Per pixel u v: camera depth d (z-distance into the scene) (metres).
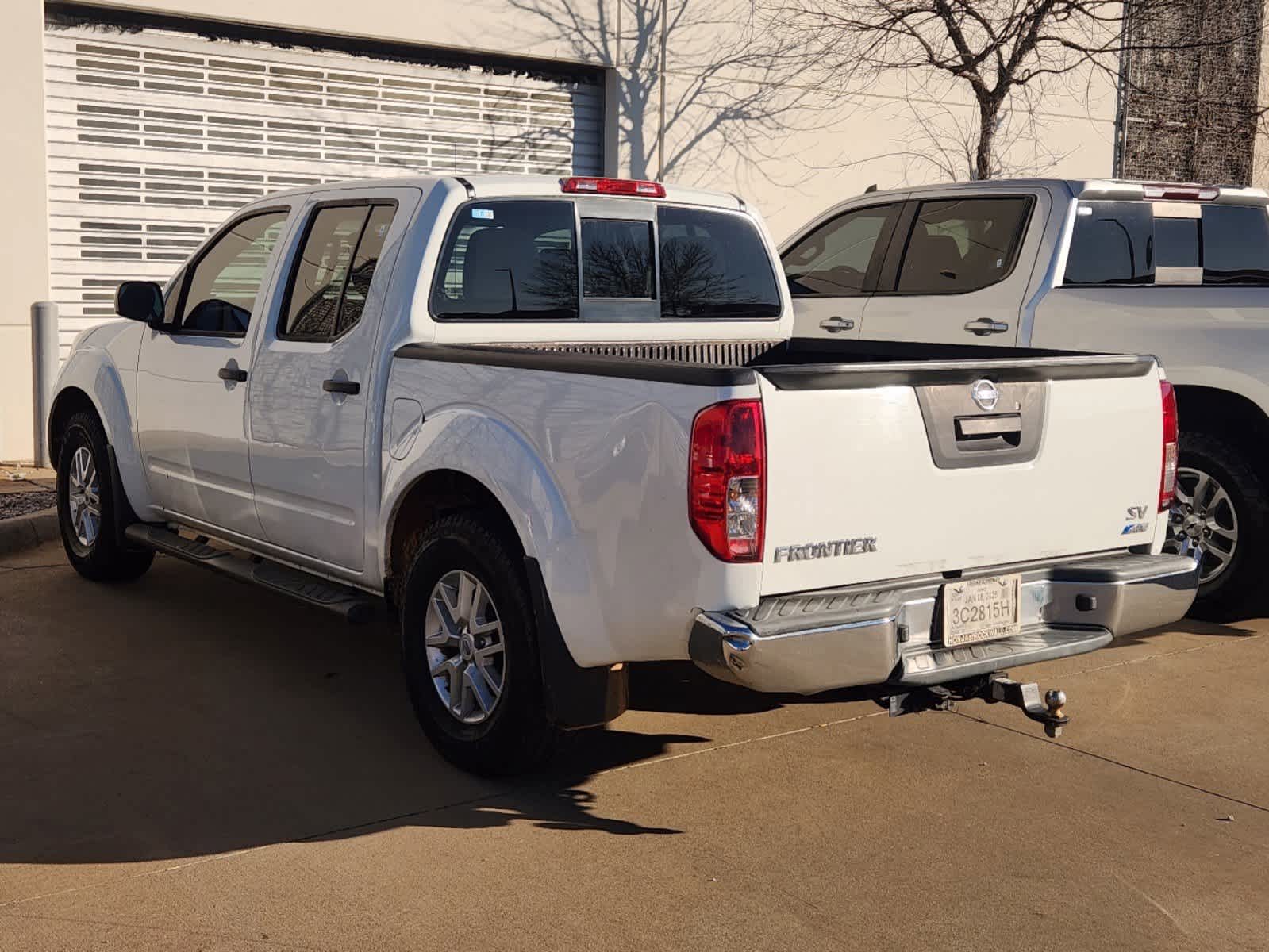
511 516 4.20
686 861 3.86
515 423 4.27
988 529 4.17
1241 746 4.93
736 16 12.99
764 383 3.70
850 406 3.84
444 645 4.57
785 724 5.07
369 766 4.54
